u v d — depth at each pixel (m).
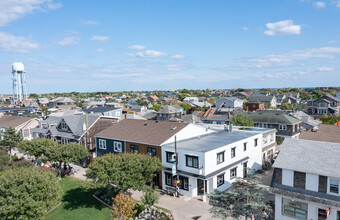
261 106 108.44
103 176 23.45
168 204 27.02
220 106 103.75
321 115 90.38
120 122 42.88
